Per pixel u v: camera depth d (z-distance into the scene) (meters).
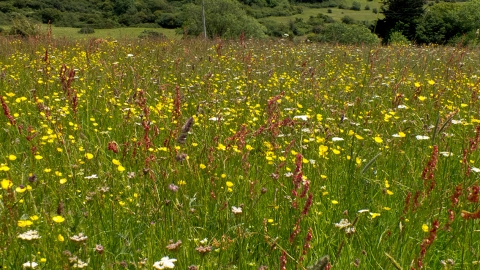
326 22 66.81
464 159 3.26
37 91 5.96
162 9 66.50
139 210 3.02
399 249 2.64
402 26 27.59
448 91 6.82
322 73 8.77
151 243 2.64
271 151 3.95
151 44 12.55
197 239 2.60
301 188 3.26
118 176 3.56
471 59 10.91
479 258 2.56
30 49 10.36
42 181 3.24
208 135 4.54
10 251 2.42
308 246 2.30
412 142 4.46
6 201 2.69
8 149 4.00
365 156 4.22
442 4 29.67
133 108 4.86
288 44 14.48
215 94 6.12
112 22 59.72
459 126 5.11
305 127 4.77
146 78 7.35
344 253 2.63
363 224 2.95
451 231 2.94
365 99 6.18
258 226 2.94
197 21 30.97
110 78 7.02
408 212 3.02
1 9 55.34
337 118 5.40
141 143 3.68
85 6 63.03
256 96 6.38
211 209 3.14
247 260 2.62
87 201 3.04
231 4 30.02
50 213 2.80
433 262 2.77
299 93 6.64
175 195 3.11
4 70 7.94
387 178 3.80
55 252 2.40
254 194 3.11
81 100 5.93
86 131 4.70
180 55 10.34
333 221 2.99
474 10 27.89
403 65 9.95
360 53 12.45
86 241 2.46
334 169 3.81
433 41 27.30
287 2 81.25
